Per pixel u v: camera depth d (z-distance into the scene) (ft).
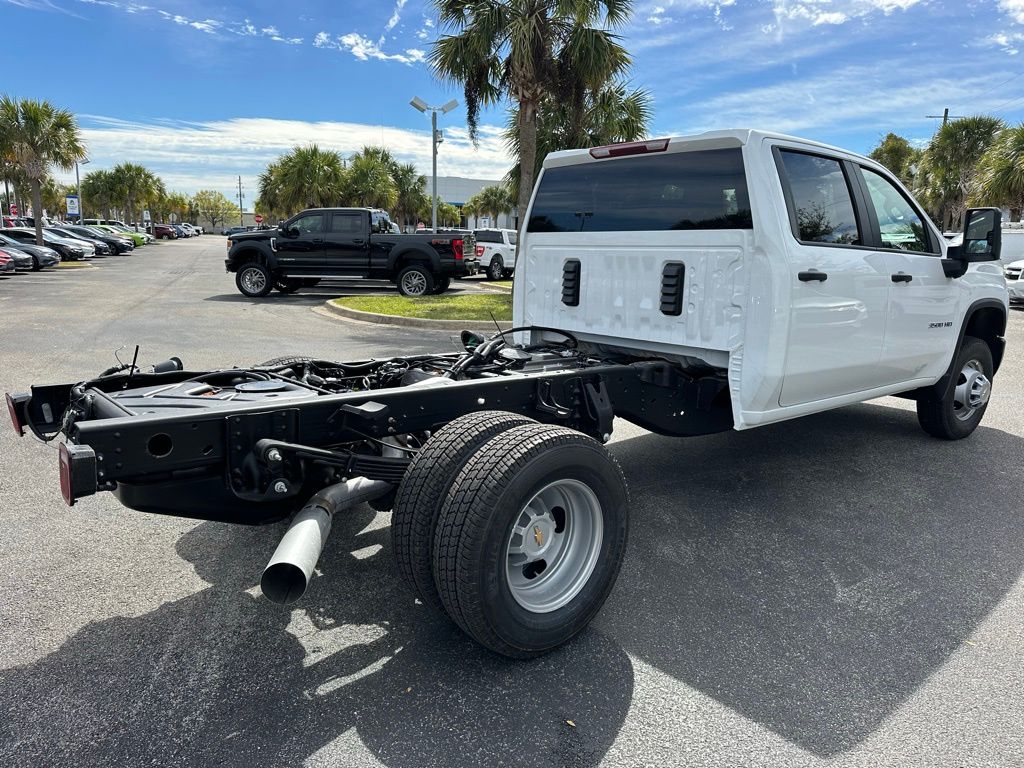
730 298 12.78
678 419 13.94
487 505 8.26
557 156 15.51
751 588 11.35
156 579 11.18
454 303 48.96
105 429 7.83
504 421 9.29
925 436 19.69
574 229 15.49
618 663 9.29
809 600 11.00
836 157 14.15
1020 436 19.92
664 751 7.68
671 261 13.58
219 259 122.42
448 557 8.30
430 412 10.43
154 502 8.75
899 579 11.71
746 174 12.37
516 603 8.78
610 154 14.38
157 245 195.11
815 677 9.05
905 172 150.92
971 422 19.21
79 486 7.53
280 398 9.66
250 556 11.99
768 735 7.95
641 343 14.60
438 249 55.72
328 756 7.51
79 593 10.70
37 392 10.49
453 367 12.75
